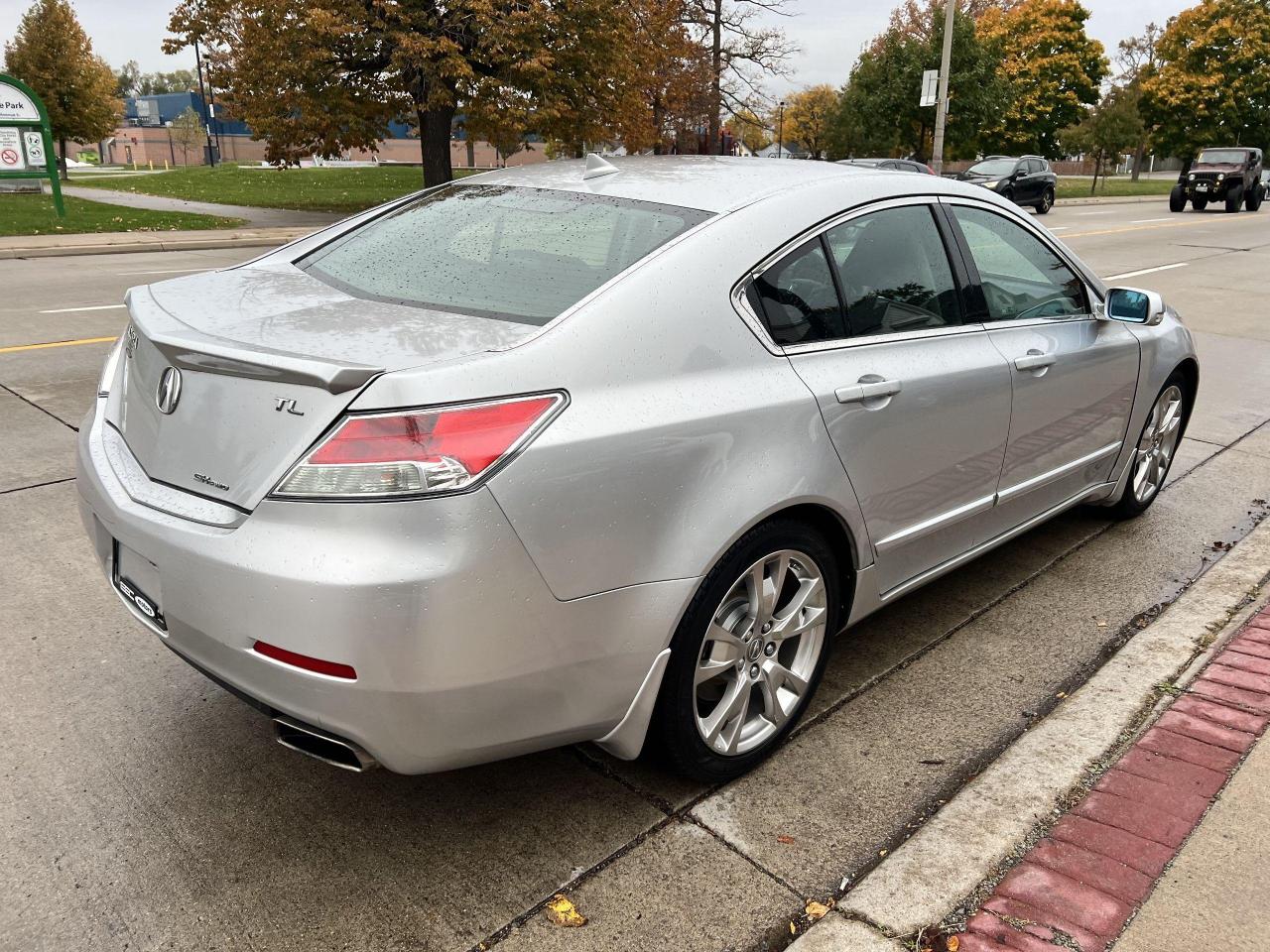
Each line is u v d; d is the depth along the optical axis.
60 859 2.48
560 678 2.27
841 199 3.02
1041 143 53.88
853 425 2.82
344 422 2.05
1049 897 2.32
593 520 2.22
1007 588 4.15
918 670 3.48
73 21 39.28
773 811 2.70
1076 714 3.12
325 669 2.07
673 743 2.58
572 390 2.24
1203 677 3.31
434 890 2.39
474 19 22.08
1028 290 3.78
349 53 23.08
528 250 2.76
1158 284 13.79
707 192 2.91
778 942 2.25
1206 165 32.12
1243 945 2.18
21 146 21.16
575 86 23.58
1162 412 4.78
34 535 4.52
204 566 2.18
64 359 7.98
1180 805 2.65
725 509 2.46
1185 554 4.52
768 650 2.79
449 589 2.04
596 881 2.43
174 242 18.02
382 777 2.84
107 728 3.06
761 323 2.68
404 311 2.55
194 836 2.58
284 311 2.58
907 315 3.17
